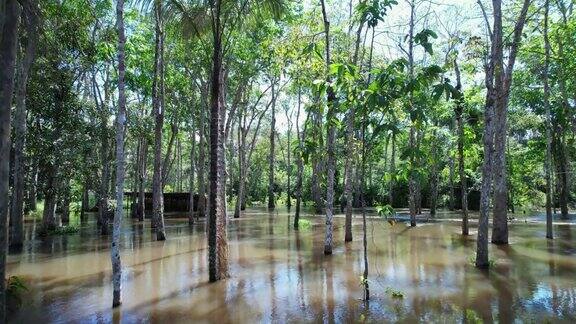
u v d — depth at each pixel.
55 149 18.08
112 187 31.91
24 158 17.34
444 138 20.64
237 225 24.14
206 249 15.46
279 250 14.93
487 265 11.62
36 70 17.16
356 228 21.77
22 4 6.88
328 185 14.05
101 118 20.38
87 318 7.87
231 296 9.14
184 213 33.88
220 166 10.71
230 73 25.53
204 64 22.30
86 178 20.09
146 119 24.42
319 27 15.31
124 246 16.45
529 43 17.31
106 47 19.58
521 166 30.36
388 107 7.05
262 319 7.64
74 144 18.86
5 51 5.76
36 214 30.33
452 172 26.61
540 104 28.62
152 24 21.91
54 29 14.53
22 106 15.90
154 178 21.30
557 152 28.73
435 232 19.78
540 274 10.75
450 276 10.64
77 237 19.23
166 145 46.69
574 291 9.12
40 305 8.70
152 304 8.66
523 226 21.95
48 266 12.66
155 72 19.02
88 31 19.81
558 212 31.95
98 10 19.00
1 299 5.64
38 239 18.61
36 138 17.75
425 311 7.91
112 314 8.07
